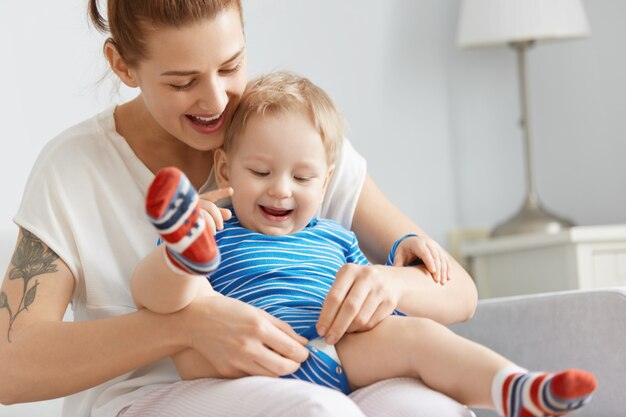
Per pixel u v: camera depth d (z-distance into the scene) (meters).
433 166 3.08
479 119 3.19
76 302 1.57
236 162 1.49
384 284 1.38
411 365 1.30
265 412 1.18
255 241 1.48
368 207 1.77
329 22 2.86
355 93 2.92
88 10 1.64
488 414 1.82
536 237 2.79
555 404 1.10
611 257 2.71
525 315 1.77
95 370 1.35
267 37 2.71
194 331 1.32
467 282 1.64
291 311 1.42
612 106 3.32
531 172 3.04
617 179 3.31
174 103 1.42
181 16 1.36
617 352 1.64
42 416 1.95
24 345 1.38
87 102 2.23
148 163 1.61
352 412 1.16
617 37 3.32
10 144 2.13
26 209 1.54
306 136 1.47
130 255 1.56
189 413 1.27
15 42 2.16
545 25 2.93
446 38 3.15
